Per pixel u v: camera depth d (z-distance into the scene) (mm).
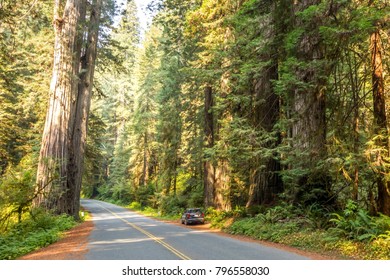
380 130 12367
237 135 16016
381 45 13438
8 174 18516
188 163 36594
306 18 11547
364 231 11523
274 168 19766
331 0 10555
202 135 31469
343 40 11469
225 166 26234
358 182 13547
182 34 30281
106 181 93500
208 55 22328
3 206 17234
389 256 9602
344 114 13781
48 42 30375
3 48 26406
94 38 32281
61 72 23891
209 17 21891
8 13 23391
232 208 27328
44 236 15305
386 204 12773
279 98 18391
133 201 65375
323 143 12883
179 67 32062
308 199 14906
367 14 10461
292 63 12125
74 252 11922
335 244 11383
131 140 65438
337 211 13992
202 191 35719
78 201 29781
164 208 39219
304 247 12281
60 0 25375
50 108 23625
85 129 31078
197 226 24359
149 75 57750
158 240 15320
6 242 13750
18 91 38844
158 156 52719
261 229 15789
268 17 15961
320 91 12836
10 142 39906
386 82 15945
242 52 17203
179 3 29156
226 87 22453
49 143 23156
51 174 22234
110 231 20344
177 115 38375
